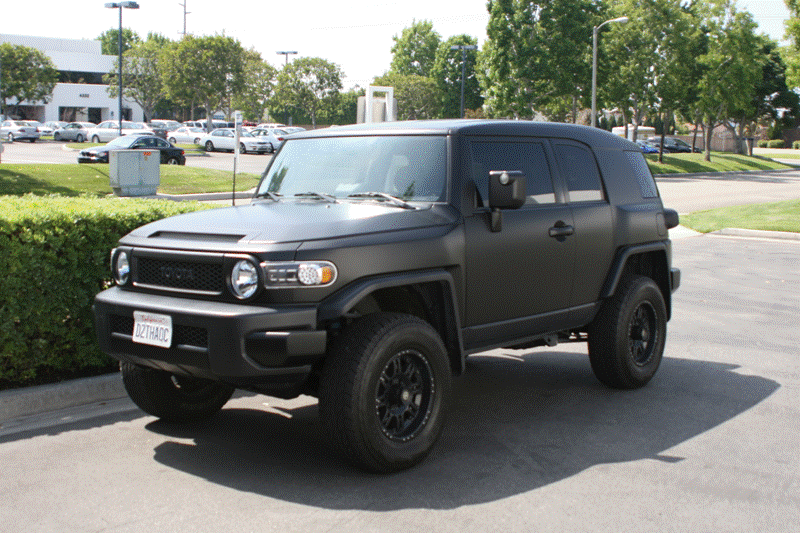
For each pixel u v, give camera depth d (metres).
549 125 5.84
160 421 5.33
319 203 4.99
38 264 5.62
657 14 47.88
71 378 5.92
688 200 29.45
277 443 4.90
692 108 56.38
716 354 7.55
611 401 5.95
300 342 3.96
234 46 57.78
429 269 4.61
